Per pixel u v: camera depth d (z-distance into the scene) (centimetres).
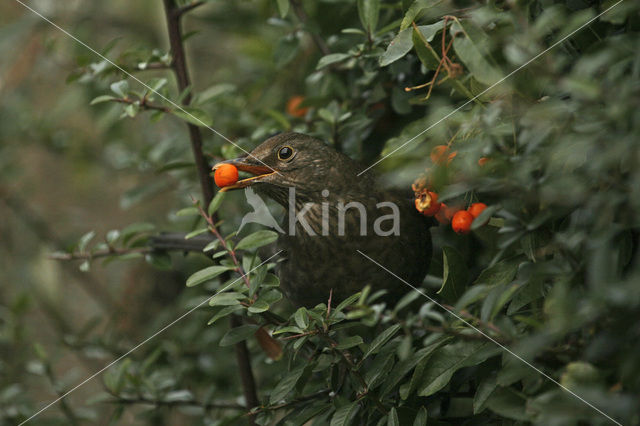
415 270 518
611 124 298
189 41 896
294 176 517
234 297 421
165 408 675
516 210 359
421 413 409
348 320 477
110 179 952
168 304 888
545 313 345
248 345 667
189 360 714
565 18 366
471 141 368
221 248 559
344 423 407
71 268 908
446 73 451
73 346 726
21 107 879
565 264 343
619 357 305
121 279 938
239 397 645
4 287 929
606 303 290
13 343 753
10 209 943
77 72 571
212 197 584
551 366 346
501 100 364
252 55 779
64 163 1001
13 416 676
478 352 379
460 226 426
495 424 426
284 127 626
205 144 640
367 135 607
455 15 423
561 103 325
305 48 733
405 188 520
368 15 515
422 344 430
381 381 430
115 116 732
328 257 509
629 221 303
